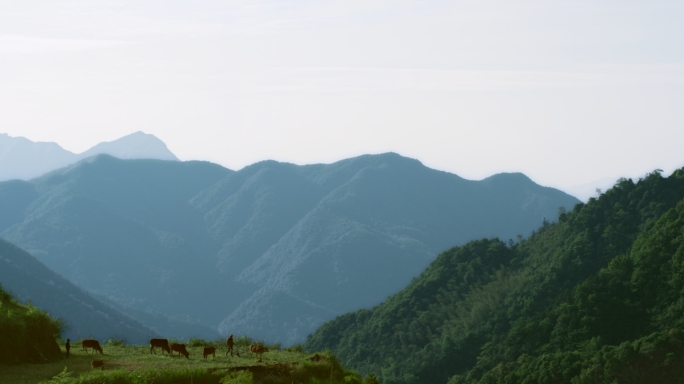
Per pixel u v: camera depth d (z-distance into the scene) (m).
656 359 109.69
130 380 22.30
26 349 24.80
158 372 23.48
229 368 25.50
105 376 22.09
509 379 126.00
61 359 25.78
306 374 28.12
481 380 135.00
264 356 30.41
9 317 25.00
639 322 134.88
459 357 163.12
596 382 109.44
